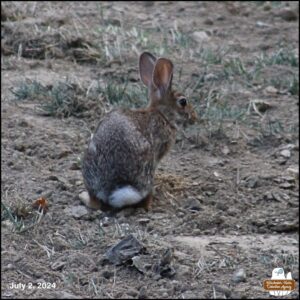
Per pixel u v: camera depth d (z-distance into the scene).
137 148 12.58
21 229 11.78
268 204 13.23
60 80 16.53
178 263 10.99
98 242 11.52
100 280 10.57
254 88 16.95
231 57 18.30
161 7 21.28
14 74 16.81
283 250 11.64
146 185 12.68
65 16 19.27
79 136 14.78
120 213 12.53
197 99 16.08
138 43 18.36
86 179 12.74
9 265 10.91
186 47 18.50
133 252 10.97
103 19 19.66
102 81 16.62
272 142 15.11
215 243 11.79
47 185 13.23
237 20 20.69
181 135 14.94
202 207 12.95
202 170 14.09
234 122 15.55
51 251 11.27
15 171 13.62
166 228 12.17
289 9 21.00
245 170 14.17
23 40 17.78
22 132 14.78
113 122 12.73
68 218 12.30
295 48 19.06
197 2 21.81
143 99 15.60
